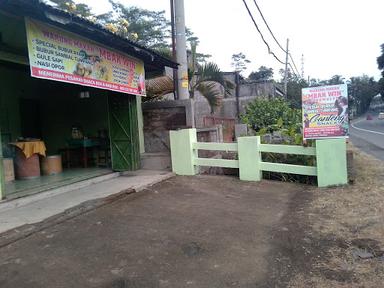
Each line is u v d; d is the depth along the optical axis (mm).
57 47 6777
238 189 8000
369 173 9406
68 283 3881
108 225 5477
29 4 5441
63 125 11203
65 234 5105
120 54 8820
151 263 4340
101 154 10781
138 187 7578
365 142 21141
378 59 48188
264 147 8688
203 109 14727
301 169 8375
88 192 7355
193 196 7336
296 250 4711
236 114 20875
